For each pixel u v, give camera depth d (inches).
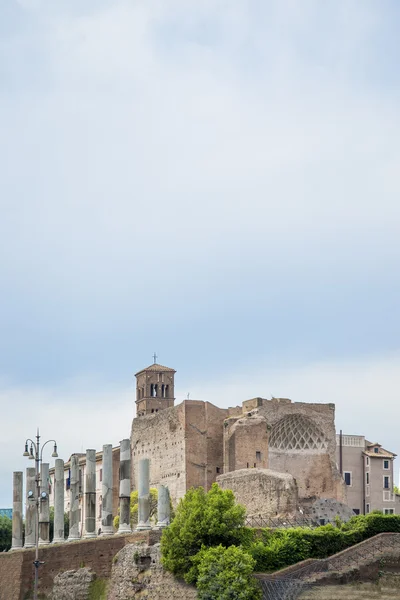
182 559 7564.0
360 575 7396.7
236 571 7091.5
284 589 7066.9
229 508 7721.5
